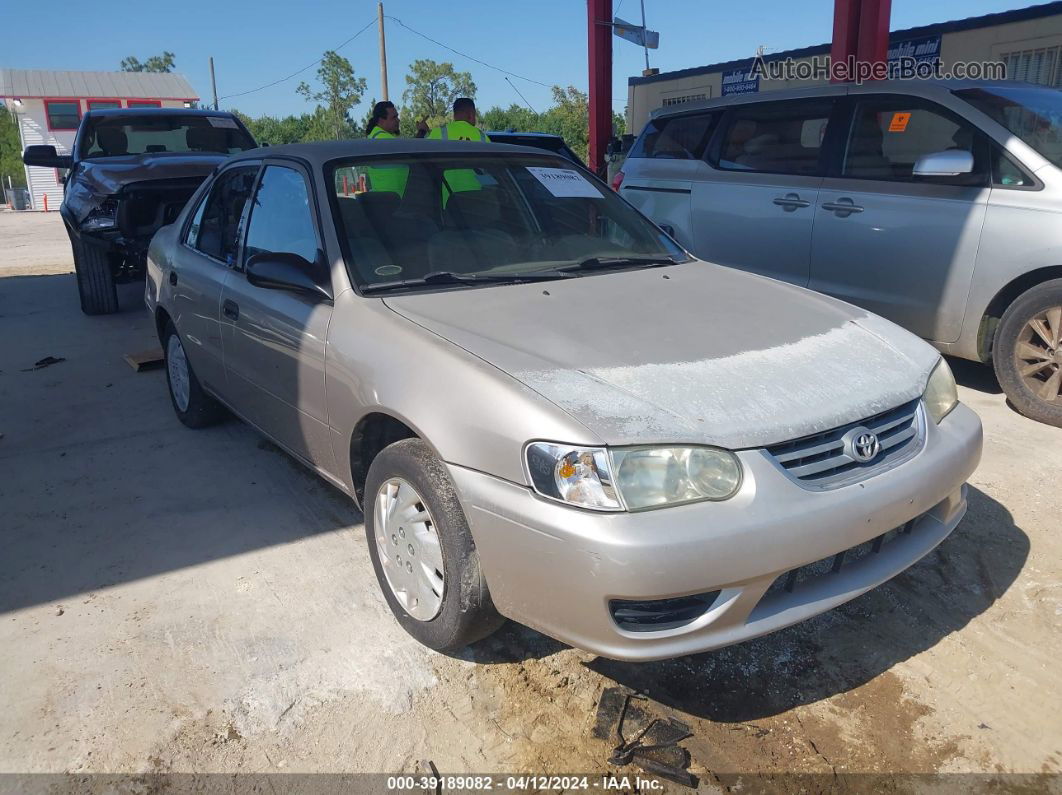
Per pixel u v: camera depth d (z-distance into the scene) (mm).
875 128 5316
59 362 6484
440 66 54062
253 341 3627
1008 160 4625
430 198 3494
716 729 2463
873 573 2500
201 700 2607
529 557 2258
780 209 5723
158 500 3977
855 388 2531
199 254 4340
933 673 2670
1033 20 10656
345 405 2963
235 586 3225
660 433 2203
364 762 2361
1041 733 2412
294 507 3871
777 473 2244
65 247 16016
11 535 3672
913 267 4992
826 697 2586
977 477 3924
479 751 2395
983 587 3102
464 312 2885
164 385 5797
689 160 6504
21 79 39500
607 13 10875
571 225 3693
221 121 9383
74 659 2809
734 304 3084
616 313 2898
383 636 2898
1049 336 4441
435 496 2533
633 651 2209
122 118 8945
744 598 2219
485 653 2814
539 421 2258
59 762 2377
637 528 2113
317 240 3270
